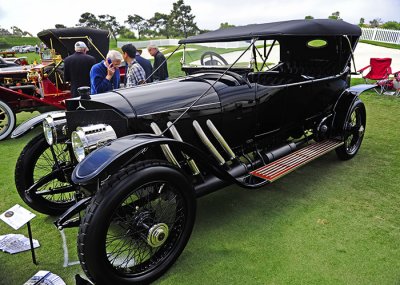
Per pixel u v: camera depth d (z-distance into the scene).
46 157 3.14
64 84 6.74
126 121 2.27
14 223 2.10
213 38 3.03
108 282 1.86
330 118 3.76
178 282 2.03
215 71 3.14
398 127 5.18
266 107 3.02
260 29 2.84
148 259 2.08
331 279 2.02
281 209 2.84
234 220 2.69
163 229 2.01
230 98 2.75
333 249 2.30
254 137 3.11
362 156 4.03
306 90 3.32
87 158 1.86
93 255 1.75
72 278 2.10
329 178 3.43
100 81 4.04
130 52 4.27
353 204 2.90
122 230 2.51
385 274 2.05
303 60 4.11
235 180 2.44
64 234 2.59
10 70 6.75
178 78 3.04
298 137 3.80
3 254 2.34
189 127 2.57
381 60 7.50
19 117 6.76
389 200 2.96
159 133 2.32
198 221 2.68
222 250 2.31
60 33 6.55
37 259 2.28
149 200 2.11
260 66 3.40
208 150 2.70
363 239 2.41
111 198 1.75
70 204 2.90
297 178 3.45
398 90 7.44
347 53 3.78
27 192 2.65
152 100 2.43
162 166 1.93
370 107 6.41
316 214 2.75
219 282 2.02
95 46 6.85
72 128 2.29
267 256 2.24
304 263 2.16
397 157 3.98
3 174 3.76
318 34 3.00
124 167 2.02
